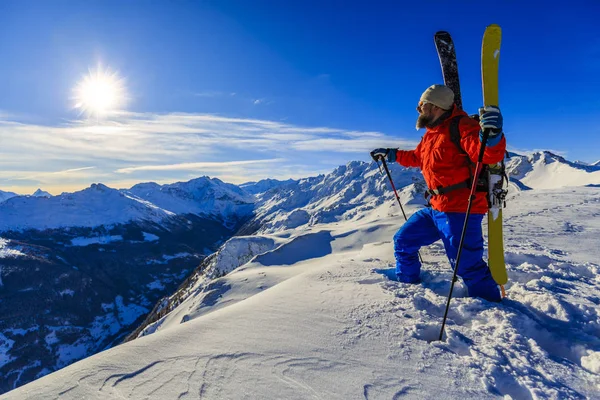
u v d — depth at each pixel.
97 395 1.79
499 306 2.97
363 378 1.98
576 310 2.86
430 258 5.41
